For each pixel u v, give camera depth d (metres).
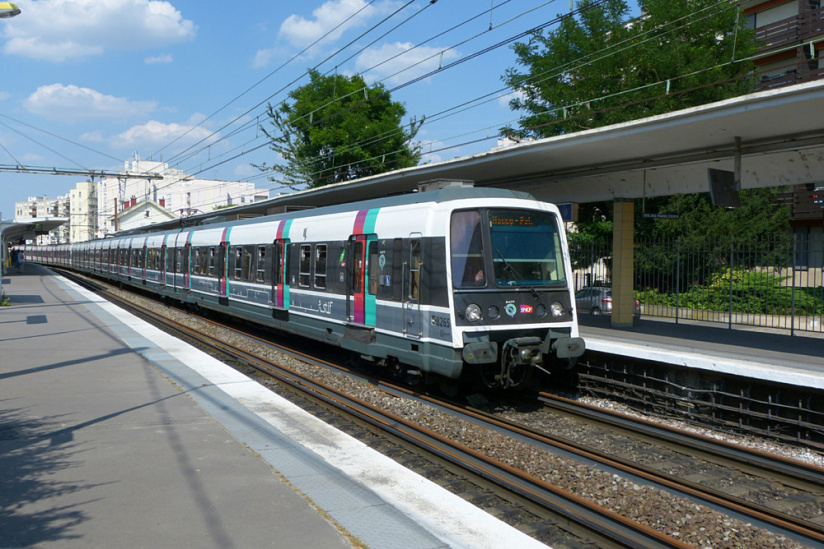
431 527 5.14
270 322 16.84
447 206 10.24
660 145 11.84
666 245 17.08
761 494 7.25
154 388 10.44
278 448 7.21
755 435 9.73
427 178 16.14
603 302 17.28
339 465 6.67
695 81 23.81
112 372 11.83
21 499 5.65
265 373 12.98
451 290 9.94
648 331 14.30
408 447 8.23
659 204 26.69
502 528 5.14
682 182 14.38
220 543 4.79
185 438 7.57
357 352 12.97
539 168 14.64
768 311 17.88
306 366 14.05
